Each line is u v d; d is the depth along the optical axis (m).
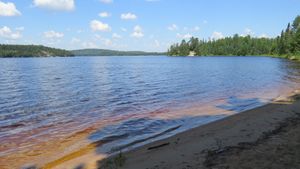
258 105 20.20
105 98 24.56
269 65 74.81
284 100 21.02
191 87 31.70
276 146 9.66
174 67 76.50
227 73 52.31
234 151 9.57
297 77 41.50
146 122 15.66
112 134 13.42
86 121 16.20
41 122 16.17
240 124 13.96
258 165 8.12
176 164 8.87
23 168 9.52
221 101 22.36
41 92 28.75
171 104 21.33
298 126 12.42
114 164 9.30
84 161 9.94
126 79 42.66
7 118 17.28
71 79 43.34
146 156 9.95
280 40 144.62
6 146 11.88
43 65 96.38
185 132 13.30
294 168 7.78
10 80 41.88
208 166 8.38
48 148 11.55
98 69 71.19
